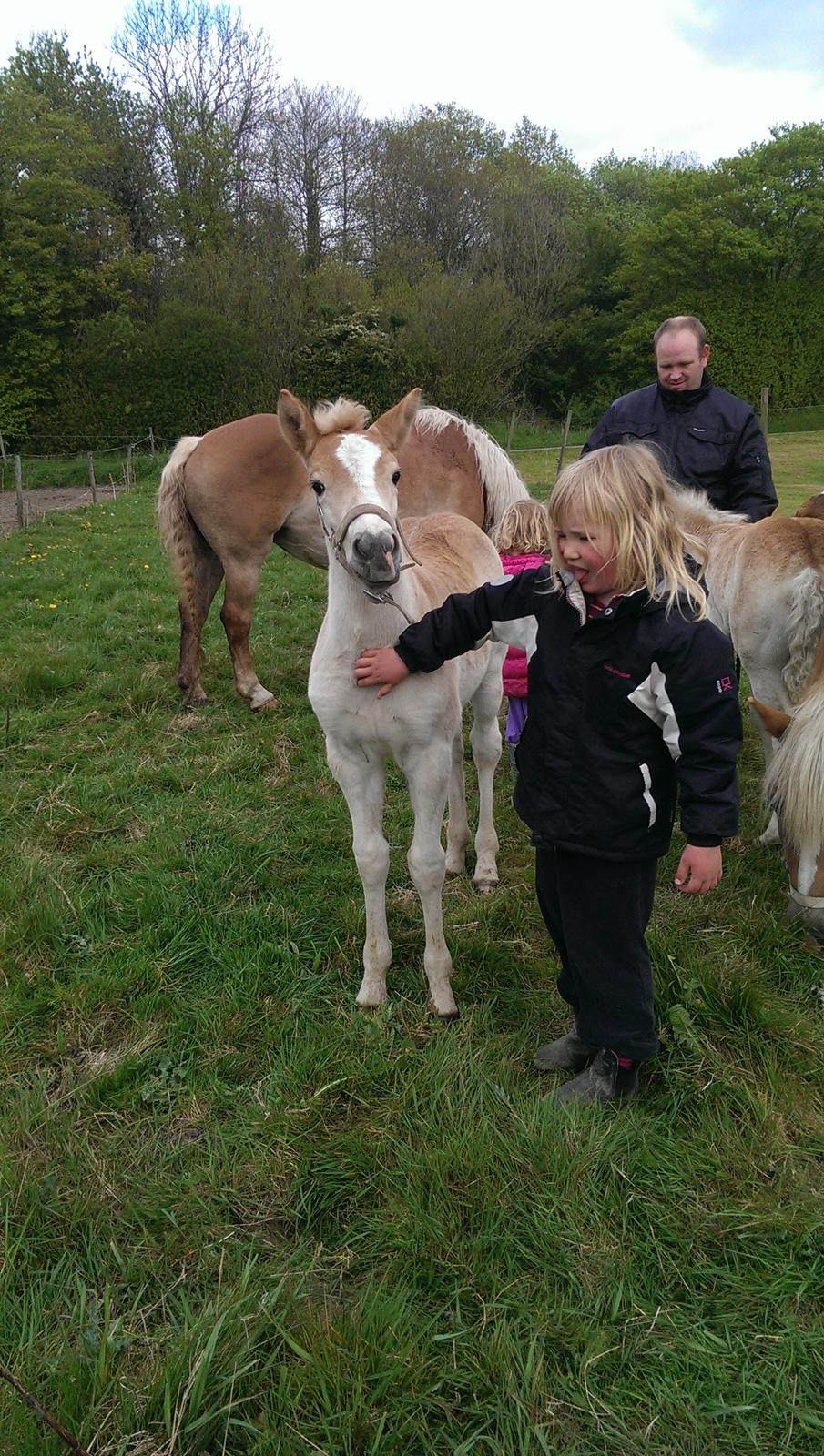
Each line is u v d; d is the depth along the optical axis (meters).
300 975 2.76
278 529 4.95
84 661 5.46
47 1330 1.67
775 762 2.52
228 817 3.69
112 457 20.98
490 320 24.09
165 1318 1.73
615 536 1.75
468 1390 1.57
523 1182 1.93
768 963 2.73
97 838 3.59
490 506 5.37
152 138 26.91
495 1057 2.36
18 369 22.28
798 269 29.31
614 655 1.83
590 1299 1.71
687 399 3.63
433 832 2.49
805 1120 2.13
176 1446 1.46
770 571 3.29
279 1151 2.07
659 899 3.13
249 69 28.08
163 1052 2.42
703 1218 1.88
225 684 5.35
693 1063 2.29
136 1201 1.96
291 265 23.64
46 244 23.17
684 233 28.47
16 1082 2.32
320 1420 1.50
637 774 1.89
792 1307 1.71
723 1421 1.53
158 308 24.95
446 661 2.34
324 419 2.56
